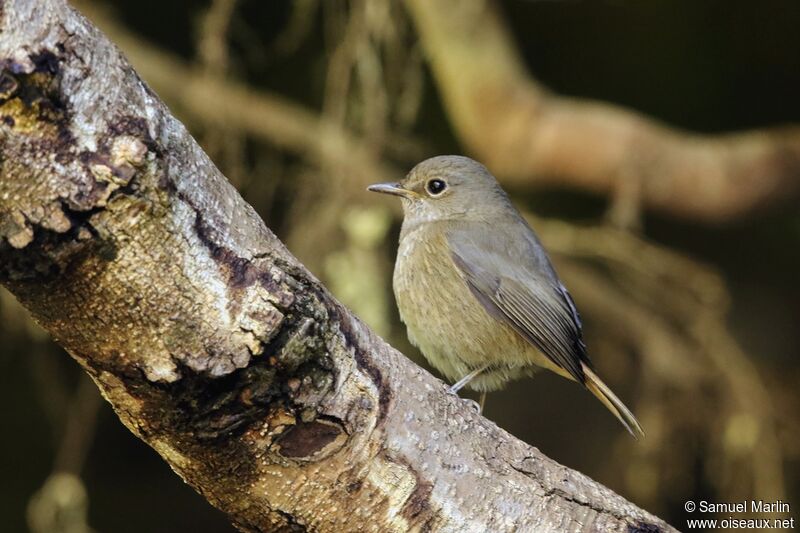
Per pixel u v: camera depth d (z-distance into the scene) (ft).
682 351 42.55
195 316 13.85
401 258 30.30
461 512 16.14
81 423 38.45
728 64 45.62
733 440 41.09
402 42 40.52
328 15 39.42
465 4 40.29
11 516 42.88
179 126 13.61
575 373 28.76
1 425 43.68
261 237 14.34
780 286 48.14
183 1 42.98
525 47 46.68
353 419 15.30
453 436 16.30
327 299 14.90
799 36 44.68
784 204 42.91
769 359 47.32
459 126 42.11
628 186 41.09
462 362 29.73
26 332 39.91
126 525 45.06
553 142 40.98
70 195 12.78
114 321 13.69
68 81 12.53
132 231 13.25
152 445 15.07
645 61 46.03
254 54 43.06
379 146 38.99
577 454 46.91
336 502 15.56
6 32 12.14
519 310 28.94
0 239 12.75
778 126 46.47
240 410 14.56
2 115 12.27
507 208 31.14
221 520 46.21
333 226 39.04
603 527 16.97
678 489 42.42
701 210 42.39
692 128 46.73
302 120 40.29
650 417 42.11
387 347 16.05
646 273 42.04
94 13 39.11
